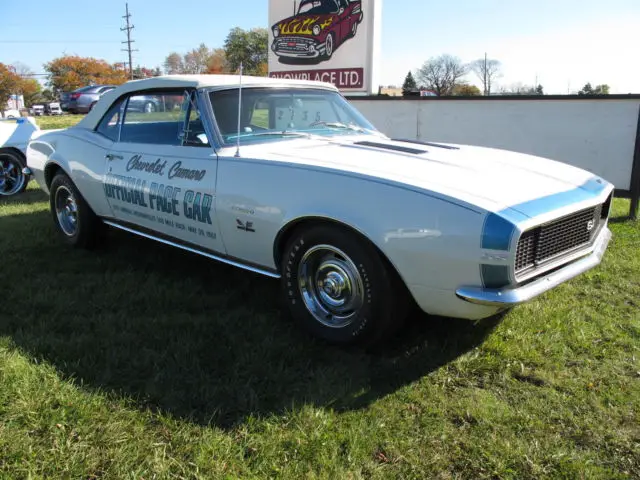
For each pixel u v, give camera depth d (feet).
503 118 24.90
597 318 11.50
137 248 15.97
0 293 12.44
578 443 7.64
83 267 14.42
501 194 8.87
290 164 10.18
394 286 9.28
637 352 10.09
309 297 10.41
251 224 10.71
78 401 8.16
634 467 7.20
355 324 9.70
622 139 22.53
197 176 11.70
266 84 13.25
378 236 8.89
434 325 11.05
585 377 9.27
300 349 10.02
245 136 12.11
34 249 15.94
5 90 279.49
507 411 8.25
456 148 12.20
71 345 9.82
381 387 8.94
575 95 23.02
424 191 8.65
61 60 268.82
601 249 10.64
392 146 11.85
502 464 7.13
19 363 9.04
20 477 6.69
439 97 26.27
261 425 7.82
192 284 13.08
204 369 9.31
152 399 8.36
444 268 8.50
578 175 10.87
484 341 10.42
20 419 7.75
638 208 20.71
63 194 16.42
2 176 24.70
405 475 6.97
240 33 226.38
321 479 6.79
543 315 11.51
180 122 12.51
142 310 11.72
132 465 6.97
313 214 9.61
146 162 13.05
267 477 6.84
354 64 30.45
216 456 7.18
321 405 8.36
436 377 9.21
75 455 7.06
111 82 276.62
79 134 15.67
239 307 11.88
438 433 7.75
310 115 13.80
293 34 32.22
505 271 8.19
